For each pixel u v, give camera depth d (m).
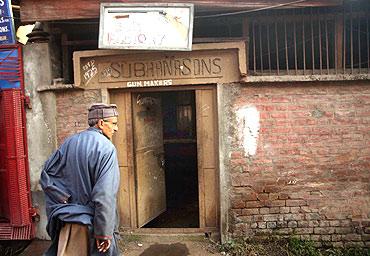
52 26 4.76
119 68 4.48
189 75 4.39
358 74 4.14
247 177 4.41
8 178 4.53
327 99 4.29
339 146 4.31
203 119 4.55
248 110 4.35
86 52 4.39
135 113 4.81
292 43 4.83
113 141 4.72
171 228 4.83
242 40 4.47
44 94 4.59
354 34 4.70
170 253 4.32
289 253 4.18
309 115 4.31
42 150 4.63
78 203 2.56
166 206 6.17
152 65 4.42
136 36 4.08
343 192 4.34
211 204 4.65
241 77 4.25
